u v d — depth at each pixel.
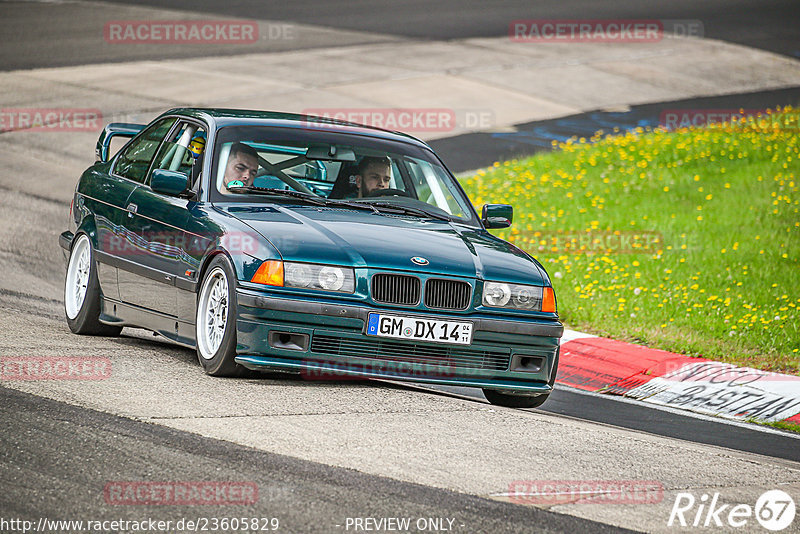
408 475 18.64
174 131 30.03
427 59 100.94
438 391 28.56
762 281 43.94
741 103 92.88
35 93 78.69
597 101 91.06
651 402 31.28
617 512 17.80
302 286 23.98
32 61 89.69
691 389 31.92
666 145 72.75
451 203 29.42
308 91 84.94
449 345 24.67
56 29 105.38
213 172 27.28
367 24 118.94
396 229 26.30
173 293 26.72
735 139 74.75
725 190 61.62
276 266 23.94
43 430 19.66
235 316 24.03
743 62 110.75
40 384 22.94
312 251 24.30
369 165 28.66
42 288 38.25
